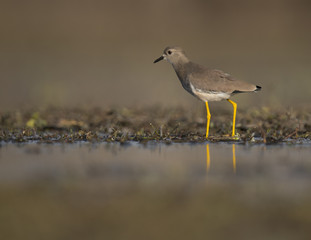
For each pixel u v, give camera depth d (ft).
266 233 19.19
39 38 112.06
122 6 125.08
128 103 64.54
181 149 36.27
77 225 20.21
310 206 21.93
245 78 80.84
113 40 112.88
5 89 75.25
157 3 124.57
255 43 111.55
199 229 19.63
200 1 126.93
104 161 31.63
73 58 100.07
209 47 109.09
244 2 127.95
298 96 70.18
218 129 44.55
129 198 23.30
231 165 30.07
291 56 99.60
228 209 21.72
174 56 43.93
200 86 41.42
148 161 31.55
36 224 20.34
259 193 23.80
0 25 116.06
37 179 26.84
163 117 52.21
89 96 70.23
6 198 23.47
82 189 24.86
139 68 94.12
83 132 42.47
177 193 23.97
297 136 40.63
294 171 28.19
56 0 126.41
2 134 42.63
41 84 77.00
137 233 19.38
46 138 41.63
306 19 122.11
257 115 50.96
